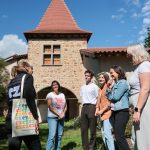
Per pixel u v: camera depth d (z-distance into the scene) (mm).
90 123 7473
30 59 22844
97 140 8344
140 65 4297
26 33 22734
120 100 5848
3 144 9617
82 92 7672
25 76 4848
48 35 22906
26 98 4750
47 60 23016
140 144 4082
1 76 22734
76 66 22672
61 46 22969
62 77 22578
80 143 8961
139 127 4105
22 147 8461
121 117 5777
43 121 23641
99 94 6910
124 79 6074
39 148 4789
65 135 11148
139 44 4426
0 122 20141
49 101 7438
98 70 21172
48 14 26250
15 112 4695
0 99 22031
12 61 24000
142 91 4117
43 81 22547
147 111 4102
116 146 6652
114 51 19578
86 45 22969
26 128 4672
